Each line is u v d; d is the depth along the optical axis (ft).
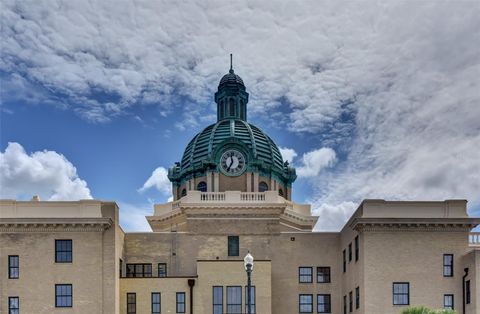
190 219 223.30
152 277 204.74
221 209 222.48
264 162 250.16
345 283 214.90
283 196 258.16
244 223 223.30
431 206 193.36
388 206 193.06
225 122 261.03
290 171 261.44
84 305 188.44
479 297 178.40
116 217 197.26
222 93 268.62
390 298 187.11
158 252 220.84
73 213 193.06
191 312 201.77
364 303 186.91
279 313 217.36
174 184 258.98
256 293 202.28
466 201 192.65
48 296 188.34
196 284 203.72
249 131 255.50
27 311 187.21
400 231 190.60
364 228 190.29
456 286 188.03
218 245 221.46
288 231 240.94
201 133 261.44
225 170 244.42
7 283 188.44
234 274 203.92
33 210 192.95
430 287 187.93
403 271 188.44
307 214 250.98
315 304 218.79
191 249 221.25
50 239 190.90
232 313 201.77
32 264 189.47
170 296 203.51
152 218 244.42
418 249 189.57
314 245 222.89
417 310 141.90
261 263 204.33
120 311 201.87
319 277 221.05
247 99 272.51
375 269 188.34
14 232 190.60
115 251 193.77
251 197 230.07
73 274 189.78
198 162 250.57
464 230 190.60
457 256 189.37
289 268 220.84
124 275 216.54
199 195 228.43
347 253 212.23
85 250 191.11
